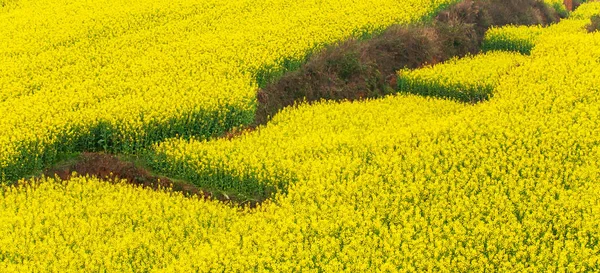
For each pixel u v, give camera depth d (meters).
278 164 18.03
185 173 18.33
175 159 18.30
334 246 14.47
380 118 21.53
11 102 20.72
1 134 18.58
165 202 16.41
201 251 14.30
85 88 21.80
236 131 20.86
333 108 22.64
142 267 14.02
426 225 15.17
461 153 18.22
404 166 17.86
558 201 15.95
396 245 14.41
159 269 13.86
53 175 18.05
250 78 22.83
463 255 14.20
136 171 18.38
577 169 17.36
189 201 16.62
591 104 21.55
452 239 14.48
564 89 22.80
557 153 18.52
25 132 18.48
